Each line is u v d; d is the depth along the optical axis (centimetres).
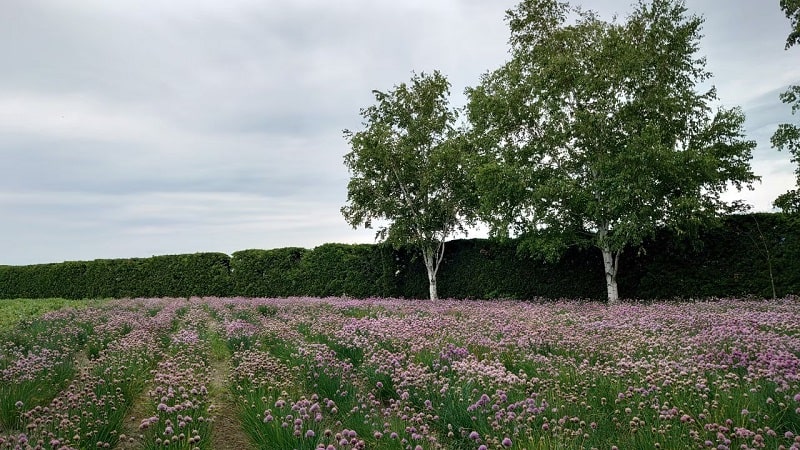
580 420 573
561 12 2366
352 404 682
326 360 878
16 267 3978
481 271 2645
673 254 2173
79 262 3788
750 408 541
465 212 2678
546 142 2156
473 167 2430
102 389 711
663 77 2075
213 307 2056
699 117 2089
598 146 2052
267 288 3231
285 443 525
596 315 1482
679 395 611
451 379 749
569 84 2125
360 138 2730
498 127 2302
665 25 2131
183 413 605
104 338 1207
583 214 2138
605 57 2053
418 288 2870
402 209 2730
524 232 2252
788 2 1850
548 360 857
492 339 1059
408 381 732
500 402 616
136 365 888
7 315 2044
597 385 696
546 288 2456
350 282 3002
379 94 2877
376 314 1673
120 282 3641
